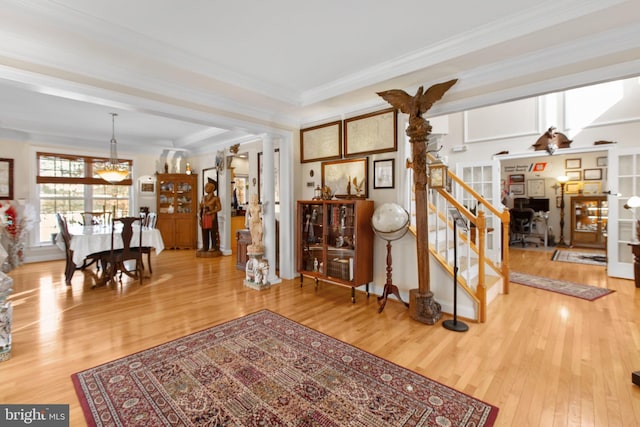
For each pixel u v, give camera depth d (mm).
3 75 2320
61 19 2188
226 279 4676
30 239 5922
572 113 5355
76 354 2377
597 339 2639
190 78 3154
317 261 4145
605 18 2109
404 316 3193
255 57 2945
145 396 1869
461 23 2400
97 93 2754
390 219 3268
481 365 2238
